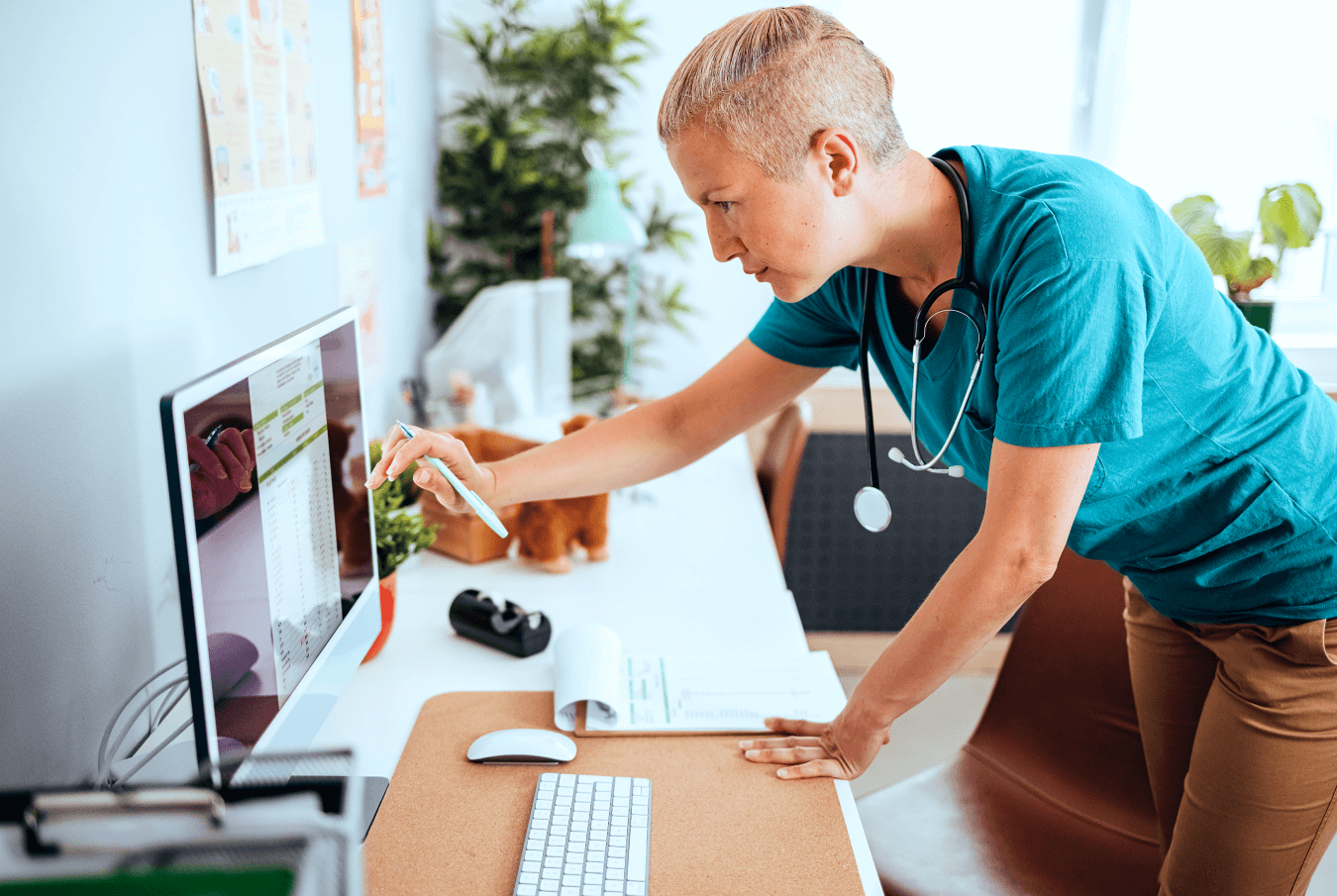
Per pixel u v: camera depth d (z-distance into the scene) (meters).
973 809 1.28
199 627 0.64
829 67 0.76
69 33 0.81
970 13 2.35
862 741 0.90
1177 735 1.12
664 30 2.50
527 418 2.14
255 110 1.20
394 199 2.03
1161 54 2.29
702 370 2.73
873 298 1.00
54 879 0.42
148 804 0.44
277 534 0.79
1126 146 2.34
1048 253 0.77
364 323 1.78
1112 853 1.21
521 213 2.54
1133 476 0.90
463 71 2.53
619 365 2.65
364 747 0.95
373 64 1.82
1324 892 1.78
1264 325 2.07
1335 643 0.91
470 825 0.82
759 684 1.08
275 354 0.79
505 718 1.01
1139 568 1.01
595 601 1.34
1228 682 0.98
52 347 0.80
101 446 0.88
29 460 0.77
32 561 0.78
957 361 0.92
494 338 2.09
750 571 1.46
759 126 0.76
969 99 2.40
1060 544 0.78
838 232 0.82
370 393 1.83
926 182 0.86
